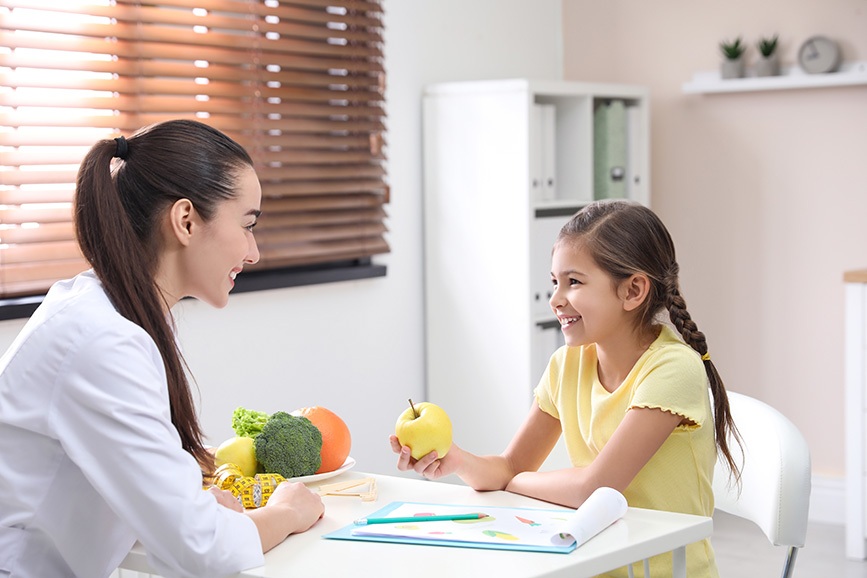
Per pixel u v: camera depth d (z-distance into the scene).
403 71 3.49
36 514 1.35
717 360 3.91
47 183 2.58
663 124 3.98
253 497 1.54
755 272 3.81
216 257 1.44
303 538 1.41
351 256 3.30
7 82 2.49
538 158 3.35
